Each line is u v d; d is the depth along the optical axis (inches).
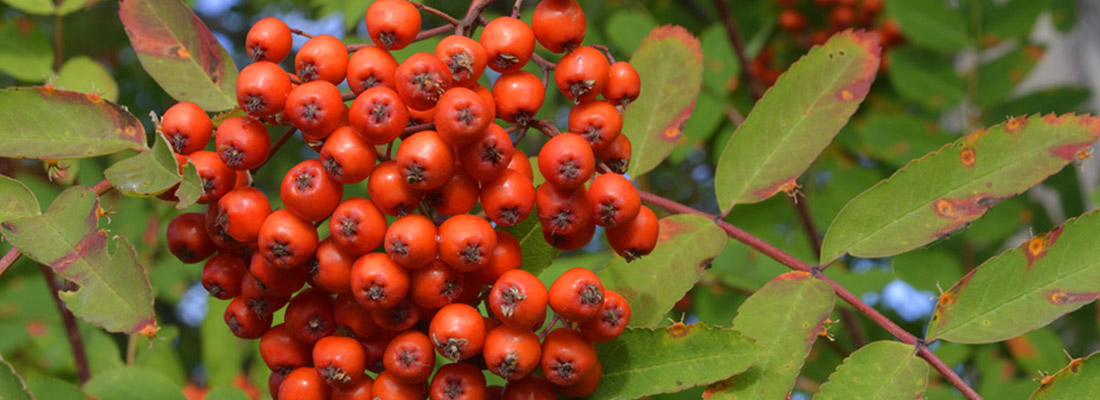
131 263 18.6
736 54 29.7
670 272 20.1
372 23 19.1
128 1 20.0
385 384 19.0
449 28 19.5
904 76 28.8
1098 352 19.1
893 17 28.5
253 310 19.3
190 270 27.5
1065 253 19.5
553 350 18.8
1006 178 19.8
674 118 21.3
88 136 19.3
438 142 18.4
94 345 24.7
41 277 27.0
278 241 18.6
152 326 18.5
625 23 28.5
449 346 18.6
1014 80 28.0
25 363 26.4
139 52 20.0
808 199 29.6
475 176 18.7
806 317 19.6
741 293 26.6
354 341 19.0
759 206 26.3
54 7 23.9
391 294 18.6
